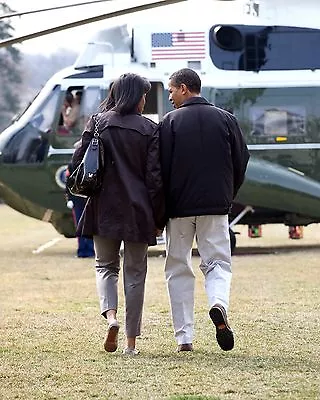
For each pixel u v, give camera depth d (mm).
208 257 24672
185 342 25422
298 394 20344
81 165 24328
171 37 58438
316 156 58031
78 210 53906
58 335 28656
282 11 59156
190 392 20703
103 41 58625
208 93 57719
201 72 58156
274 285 40969
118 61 58250
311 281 42438
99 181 24312
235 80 58125
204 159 24344
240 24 58688
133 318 25188
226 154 24594
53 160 57469
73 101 57719
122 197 24359
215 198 24344
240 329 29203
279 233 78812
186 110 24703
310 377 22109
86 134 24781
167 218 24953
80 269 49812
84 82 57719
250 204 56875
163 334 28500
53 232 85875
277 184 56812
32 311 34031
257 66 58500
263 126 58062
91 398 20422
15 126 58312
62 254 60062
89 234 24844
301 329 29188
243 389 20875
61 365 24000
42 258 56875
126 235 24234
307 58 58688
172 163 24438
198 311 33312
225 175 24562
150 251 58500
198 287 40719
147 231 24391
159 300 36312
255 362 23953
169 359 24500
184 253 25047
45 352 25859
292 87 58188
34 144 57625
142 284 25125
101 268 25312
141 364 23875
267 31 58750
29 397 20609
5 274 47312
